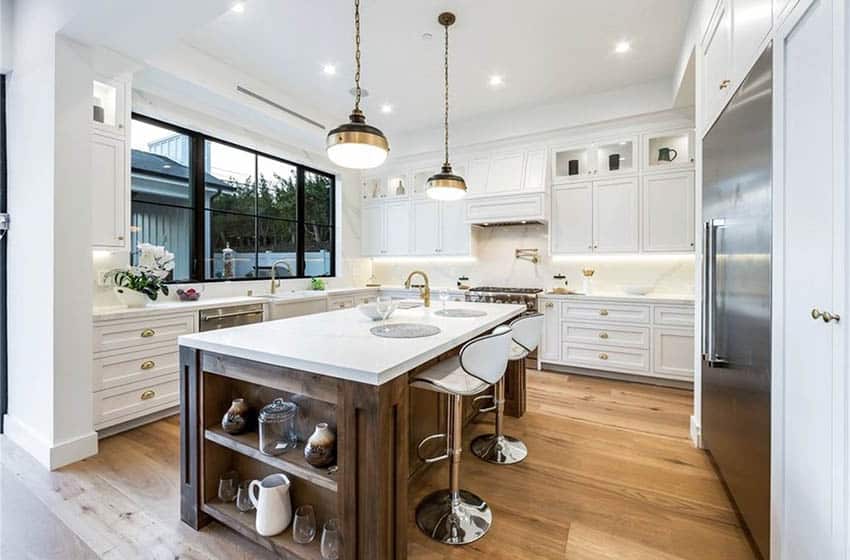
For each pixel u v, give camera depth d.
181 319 3.12
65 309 2.38
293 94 4.19
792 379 1.30
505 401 3.11
